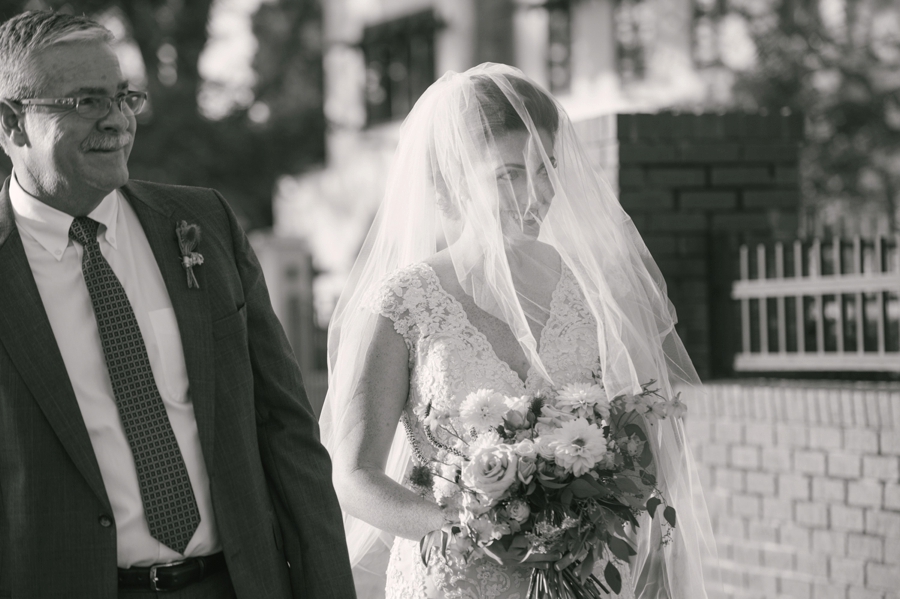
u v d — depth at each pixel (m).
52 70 2.66
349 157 23.38
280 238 13.48
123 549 2.70
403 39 21.64
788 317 6.08
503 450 2.73
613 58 16.77
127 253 2.86
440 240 3.32
